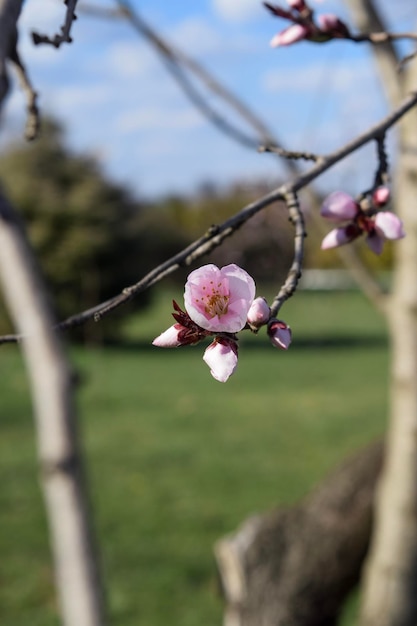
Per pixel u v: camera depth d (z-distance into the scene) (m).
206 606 6.33
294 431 11.67
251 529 4.37
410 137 3.12
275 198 1.67
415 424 3.32
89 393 14.63
